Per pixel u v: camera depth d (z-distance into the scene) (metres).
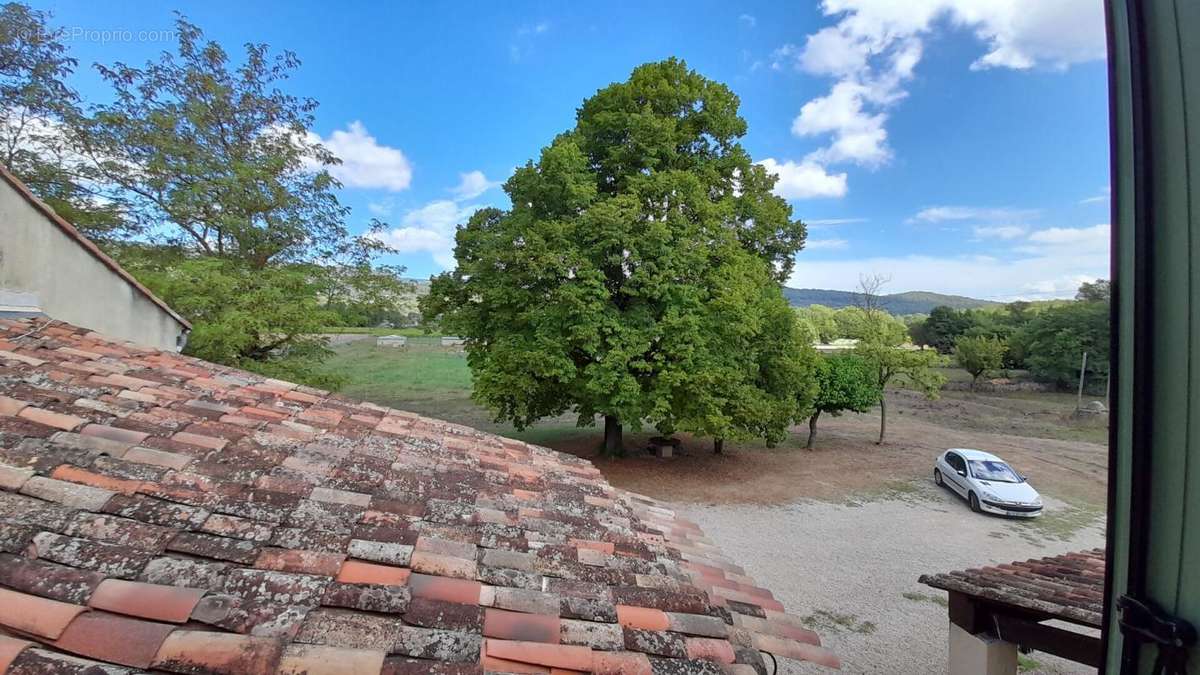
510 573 2.51
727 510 13.37
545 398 15.55
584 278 13.16
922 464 18.34
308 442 3.50
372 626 1.83
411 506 2.97
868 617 8.42
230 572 1.89
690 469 16.75
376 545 2.37
